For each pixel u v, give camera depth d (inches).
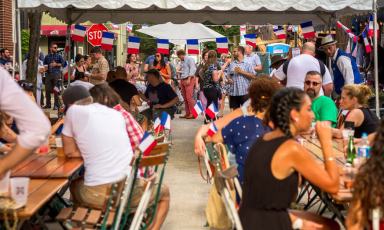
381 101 483.8
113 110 218.4
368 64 546.3
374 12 383.6
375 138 142.9
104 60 597.0
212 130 223.8
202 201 304.7
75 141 213.6
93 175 205.0
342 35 610.5
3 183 160.2
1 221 159.6
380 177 138.2
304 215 187.0
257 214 158.7
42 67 697.0
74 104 215.6
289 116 159.9
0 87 132.1
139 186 209.8
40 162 216.7
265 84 221.6
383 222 140.6
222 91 689.0
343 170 189.6
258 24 559.5
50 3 374.6
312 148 250.5
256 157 160.7
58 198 250.1
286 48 976.3
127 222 210.8
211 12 531.8
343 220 184.5
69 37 543.5
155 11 524.7
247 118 222.5
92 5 372.2
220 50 596.7
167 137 285.0
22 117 133.9
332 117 272.2
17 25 394.9
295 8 375.9
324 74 348.5
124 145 210.7
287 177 158.1
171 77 789.2
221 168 199.5
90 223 190.5
